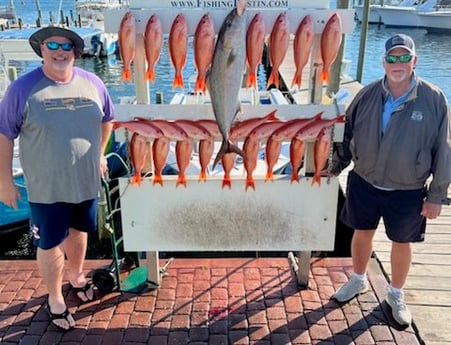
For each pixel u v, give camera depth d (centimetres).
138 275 335
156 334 279
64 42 245
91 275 332
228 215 294
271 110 270
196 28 247
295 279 331
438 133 244
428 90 244
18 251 487
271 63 252
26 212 490
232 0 257
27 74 251
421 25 2416
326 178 286
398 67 238
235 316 294
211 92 236
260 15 240
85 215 284
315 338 274
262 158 477
